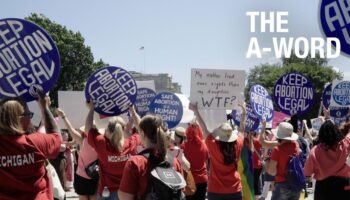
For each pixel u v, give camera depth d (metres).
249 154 6.85
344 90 9.91
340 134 5.68
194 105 6.99
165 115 9.67
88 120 6.03
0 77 4.26
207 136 6.54
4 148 3.46
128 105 6.49
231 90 7.09
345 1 3.46
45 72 4.29
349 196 5.68
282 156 6.87
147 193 3.66
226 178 6.35
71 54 46.59
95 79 6.38
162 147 3.77
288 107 8.88
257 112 8.59
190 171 7.41
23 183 3.52
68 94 7.08
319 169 5.72
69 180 13.96
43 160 3.64
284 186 6.87
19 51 4.27
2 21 4.25
